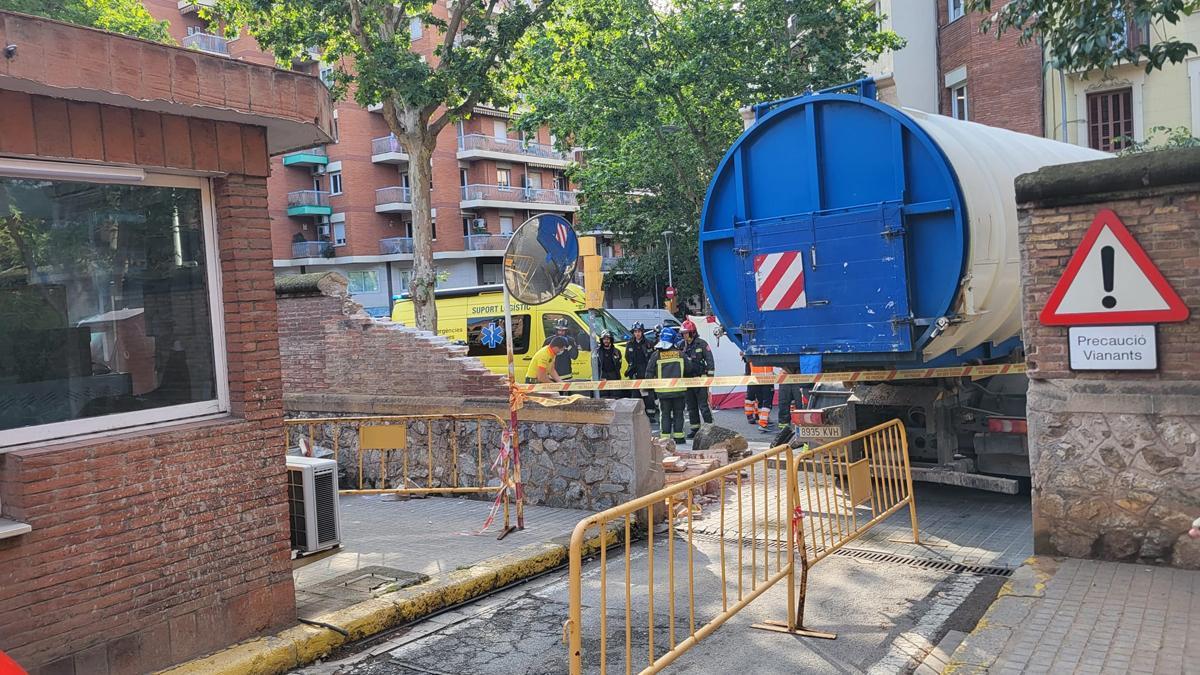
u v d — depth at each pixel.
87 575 4.46
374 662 5.11
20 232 4.50
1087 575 5.64
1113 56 8.36
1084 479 5.96
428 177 19.48
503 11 19.22
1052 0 8.52
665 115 28.03
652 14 24.98
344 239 50.12
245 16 18.98
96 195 4.78
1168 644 4.45
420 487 9.43
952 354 8.03
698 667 4.79
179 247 5.14
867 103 7.58
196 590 4.93
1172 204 5.57
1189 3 8.57
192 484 4.93
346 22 18.66
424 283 19.23
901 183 7.49
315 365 10.66
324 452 9.80
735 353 19.02
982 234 7.43
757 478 9.68
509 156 54.28
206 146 5.06
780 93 23.52
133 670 4.62
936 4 25.14
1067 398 6.00
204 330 5.25
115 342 4.86
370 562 6.79
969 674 4.26
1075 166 5.86
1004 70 22.47
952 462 8.44
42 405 4.56
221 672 4.71
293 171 50.16
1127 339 5.77
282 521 5.39
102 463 4.54
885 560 6.69
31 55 3.96
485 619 5.78
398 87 17.67
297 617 5.49
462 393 9.27
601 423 8.08
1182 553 5.66
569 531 7.49
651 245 39.59
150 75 4.43
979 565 6.48
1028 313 6.13
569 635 3.70
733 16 23.91
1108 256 5.78
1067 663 4.30
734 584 6.22
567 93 26.72
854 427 8.98
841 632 5.26
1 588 4.15
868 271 7.67
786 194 8.22
